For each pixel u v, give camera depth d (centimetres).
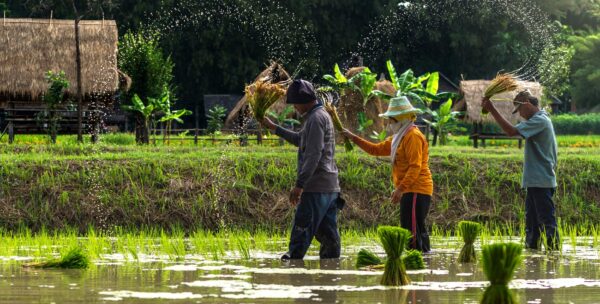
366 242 1195
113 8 5569
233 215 1459
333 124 1069
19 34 2617
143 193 1482
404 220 1027
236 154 1694
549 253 1030
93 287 663
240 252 1020
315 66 5841
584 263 900
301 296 616
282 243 1176
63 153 1898
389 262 698
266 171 1565
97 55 2591
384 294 634
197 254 991
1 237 1227
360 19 6328
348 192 1540
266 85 984
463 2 6322
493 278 551
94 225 1420
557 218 1520
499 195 1562
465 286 688
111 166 1550
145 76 2845
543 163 1100
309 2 5906
